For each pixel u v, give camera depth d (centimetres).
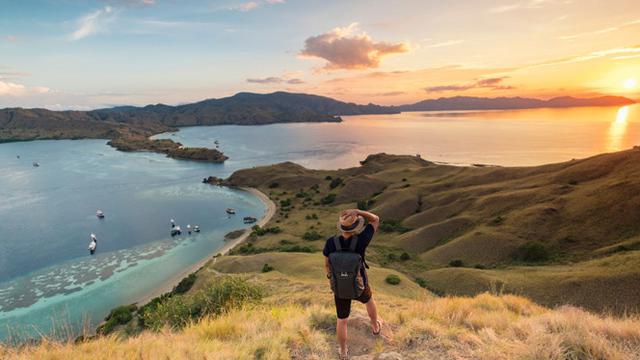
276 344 562
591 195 7744
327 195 15000
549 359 460
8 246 9362
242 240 9838
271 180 17825
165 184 18525
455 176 13238
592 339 493
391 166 18100
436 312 770
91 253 8812
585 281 4509
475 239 7431
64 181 19150
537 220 7581
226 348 553
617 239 6394
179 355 506
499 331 625
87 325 632
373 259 7456
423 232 8725
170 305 1638
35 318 5519
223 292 1517
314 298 1659
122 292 6494
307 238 9475
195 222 11850
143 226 11325
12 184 18412
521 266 6309
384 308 930
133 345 576
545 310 979
